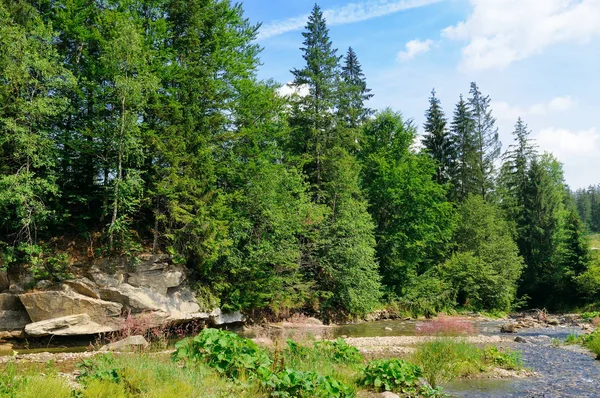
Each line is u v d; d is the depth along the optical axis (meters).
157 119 22.75
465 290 37.91
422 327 14.72
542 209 48.72
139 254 21.02
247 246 24.45
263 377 8.59
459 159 51.94
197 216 20.58
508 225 47.75
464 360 12.88
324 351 12.06
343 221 29.19
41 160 19.34
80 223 21.36
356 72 51.88
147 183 22.84
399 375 10.03
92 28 21.98
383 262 36.66
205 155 22.31
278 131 28.89
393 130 41.66
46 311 18.02
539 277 45.97
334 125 34.41
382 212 38.50
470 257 38.81
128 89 20.09
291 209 26.80
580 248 43.06
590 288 40.62
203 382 7.93
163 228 22.94
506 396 10.49
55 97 20.12
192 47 24.39
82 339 18.38
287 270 26.86
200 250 21.34
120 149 20.14
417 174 39.00
